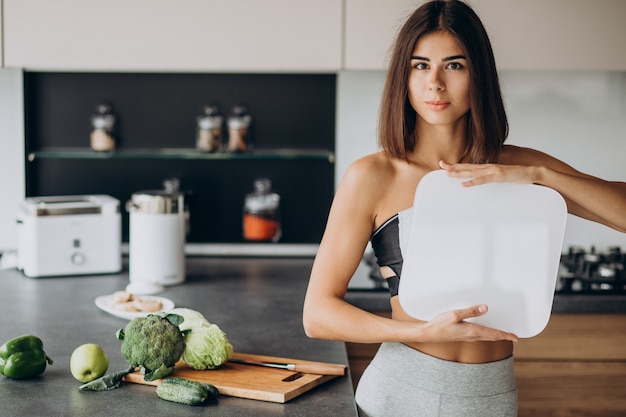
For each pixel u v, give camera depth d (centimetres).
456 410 168
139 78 346
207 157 339
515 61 298
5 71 331
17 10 299
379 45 299
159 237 285
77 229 300
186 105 348
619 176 329
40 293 274
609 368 276
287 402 169
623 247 325
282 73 346
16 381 181
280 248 349
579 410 277
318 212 352
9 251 329
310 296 171
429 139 174
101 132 339
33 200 310
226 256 348
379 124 175
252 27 300
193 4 300
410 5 297
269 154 340
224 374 182
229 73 346
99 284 288
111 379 175
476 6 296
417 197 160
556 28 296
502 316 164
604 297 276
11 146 335
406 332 158
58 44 301
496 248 162
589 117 327
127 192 350
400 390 172
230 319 242
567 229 326
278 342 217
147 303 246
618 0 296
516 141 329
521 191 161
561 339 275
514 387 174
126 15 300
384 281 291
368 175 172
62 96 345
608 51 297
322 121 348
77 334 223
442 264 162
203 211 352
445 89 163
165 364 176
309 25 299
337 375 185
